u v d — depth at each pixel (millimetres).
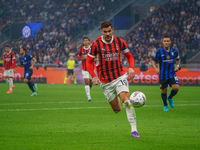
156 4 119812
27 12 134125
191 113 29625
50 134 19422
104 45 19359
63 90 61406
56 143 16922
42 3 134375
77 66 89625
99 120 25203
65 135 19109
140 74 80062
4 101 40125
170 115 28219
